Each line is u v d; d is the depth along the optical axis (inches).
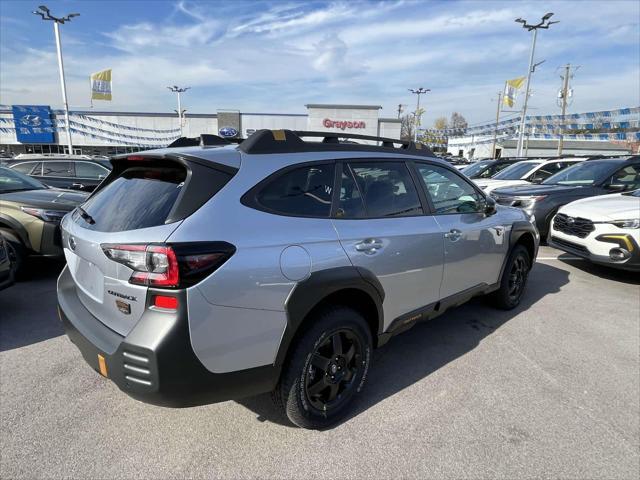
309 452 91.7
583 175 325.1
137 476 83.9
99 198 102.5
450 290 134.4
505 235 159.6
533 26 908.0
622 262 207.9
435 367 129.7
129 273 77.0
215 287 75.8
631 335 154.6
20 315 164.2
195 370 75.9
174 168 89.5
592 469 87.7
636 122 724.0
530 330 158.1
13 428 97.1
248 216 84.0
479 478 85.0
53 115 1592.0
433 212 127.4
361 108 1584.6
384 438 96.7
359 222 103.8
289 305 85.7
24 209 195.9
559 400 112.4
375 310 109.0
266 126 1726.1
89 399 109.3
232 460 88.9
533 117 944.3
